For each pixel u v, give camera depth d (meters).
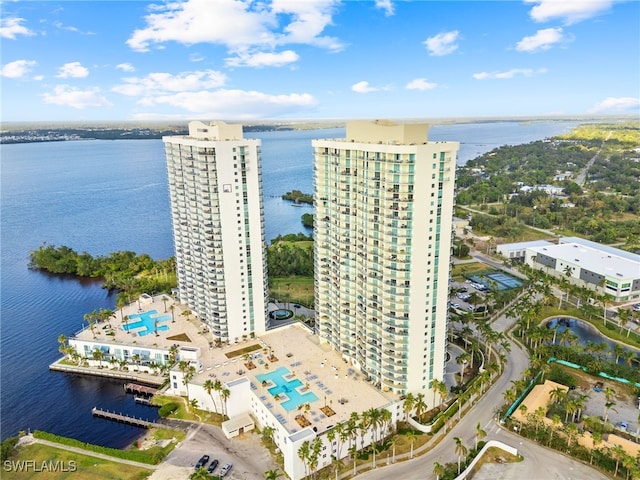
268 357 163.50
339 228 148.75
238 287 172.38
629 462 112.38
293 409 134.62
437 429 137.12
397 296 132.38
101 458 129.25
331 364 158.62
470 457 124.88
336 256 153.88
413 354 137.00
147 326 190.12
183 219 188.50
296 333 181.62
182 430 141.38
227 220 165.38
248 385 145.88
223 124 165.12
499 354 181.12
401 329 134.50
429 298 134.12
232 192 163.75
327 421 129.25
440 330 139.62
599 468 121.50
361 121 136.75
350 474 120.94
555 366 167.38
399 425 139.00
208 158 159.25
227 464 125.38
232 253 168.75
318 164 151.25
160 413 148.38
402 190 124.12
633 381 159.50
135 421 146.25
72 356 178.50
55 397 162.50
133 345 174.12
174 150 180.38
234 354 167.00
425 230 127.38
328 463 125.00
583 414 144.12
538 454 127.25
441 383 141.25
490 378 158.62
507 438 134.00
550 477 118.62
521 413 139.25
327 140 147.12
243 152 162.62
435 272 132.75
